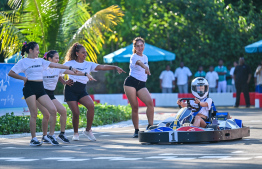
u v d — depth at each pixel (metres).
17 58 27.62
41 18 27.20
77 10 27.61
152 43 49.28
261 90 39.16
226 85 43.47
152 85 48.22
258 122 23.95
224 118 16.41
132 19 48.72
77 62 17.25
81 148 14.96
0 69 22.52
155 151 13.49
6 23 26.66
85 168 10.69
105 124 25.25
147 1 49.81
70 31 27.62
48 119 16.64
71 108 17.28
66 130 22.23
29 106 15.79
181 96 41.25
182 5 49.34
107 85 49.09
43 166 11.20
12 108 23.02
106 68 17.47
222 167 10.32
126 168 10.48
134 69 18.12
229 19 48.00
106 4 48.03
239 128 16.08
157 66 48.22
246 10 50.84
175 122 15.69
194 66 48.22
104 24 26.73
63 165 11.27
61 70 16.97
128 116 28.39
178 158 11.84
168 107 39.28
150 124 18.28
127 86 18.17
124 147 14.88
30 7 26.97
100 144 16.06
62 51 27.59
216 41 48.06
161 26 49.50
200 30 48.47
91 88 49.44
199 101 16.16
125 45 49.56
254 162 10.95
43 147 15.53
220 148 13.74
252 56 47.28
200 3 48.38
